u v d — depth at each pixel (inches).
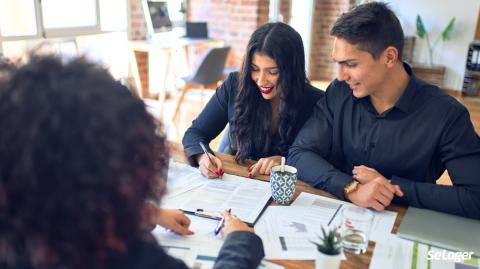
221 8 209.8
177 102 174.2
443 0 247.0
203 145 63.7
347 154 60.6
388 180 50.8
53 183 18.4
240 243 33.4
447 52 253.6
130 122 20.7
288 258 37.2
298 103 66.9
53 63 20.6
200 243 39.3
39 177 18.3
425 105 53.8
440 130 52.8
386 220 45.1
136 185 20.7
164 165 24.2
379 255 38.3
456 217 46.3
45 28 142.0
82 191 18.7
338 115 60.0
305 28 266.5
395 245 40.1
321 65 280.4
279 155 69.1
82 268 19.9
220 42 191.5
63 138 18.5
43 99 19.0
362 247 38.7
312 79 275.4
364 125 57.7
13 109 18.9
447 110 52.8
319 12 270.2
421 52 259.9
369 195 47.3
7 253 19.4
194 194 49.7
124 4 175.2
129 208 20.5
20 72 20.1
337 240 36.1
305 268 35.9
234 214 44.9
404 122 54.5
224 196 49.5
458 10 245.3
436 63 257.8
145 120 22.3
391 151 55.7
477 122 199.9
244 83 66.4
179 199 48.3
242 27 208.2
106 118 19.5
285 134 67.4
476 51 242.5
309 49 269.7
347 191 49.4
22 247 19.2
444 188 48.6
